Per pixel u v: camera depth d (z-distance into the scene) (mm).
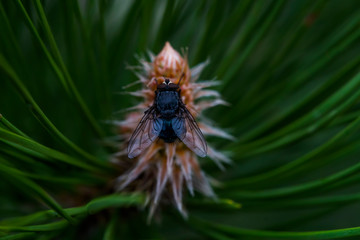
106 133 166
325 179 147
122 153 158
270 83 165
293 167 152
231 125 166
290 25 162
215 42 158
